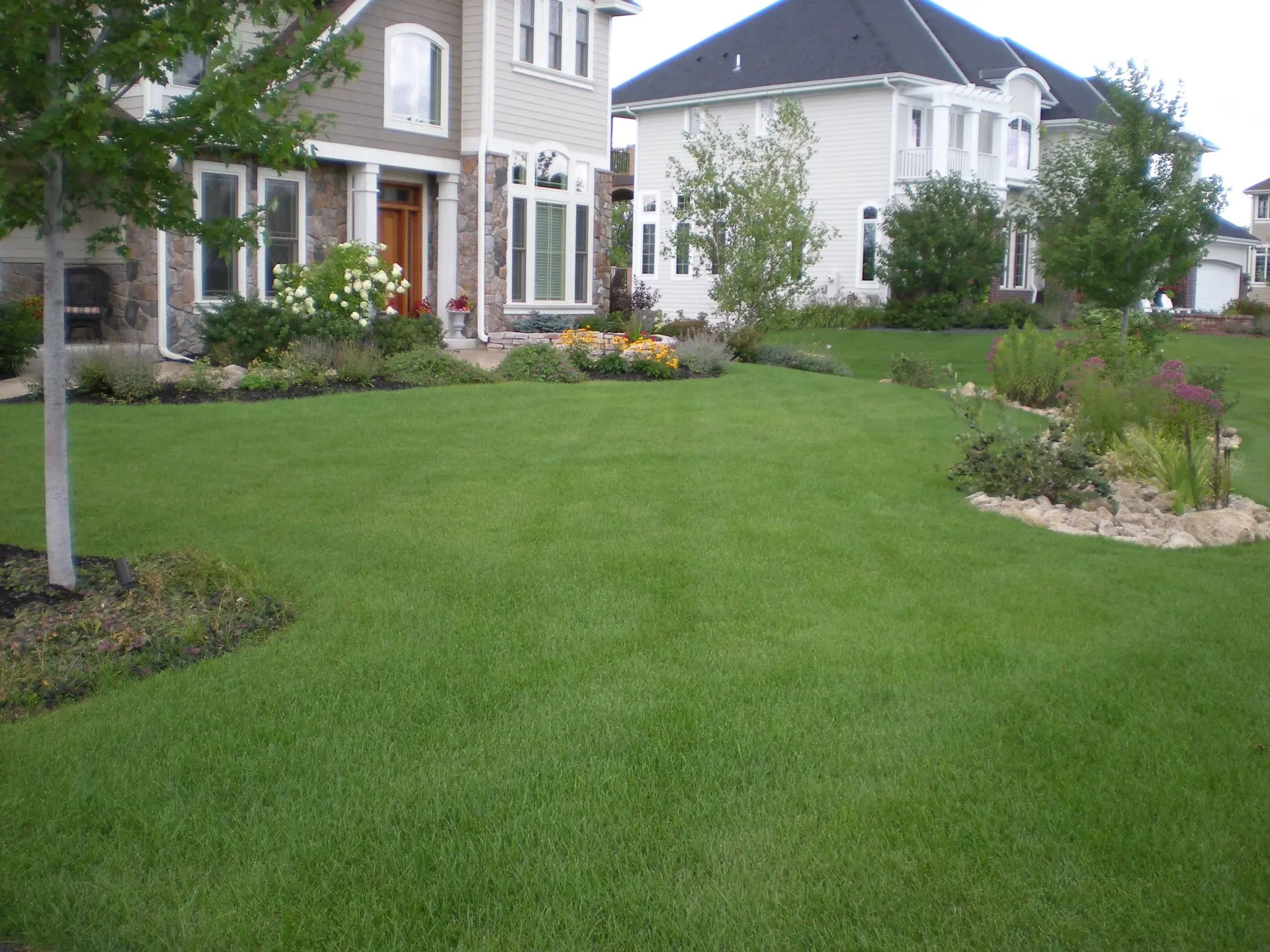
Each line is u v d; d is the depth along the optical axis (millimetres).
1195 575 6672
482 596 5801
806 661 5023
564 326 19875
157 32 4949
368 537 6820
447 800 3729
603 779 3887
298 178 16578
